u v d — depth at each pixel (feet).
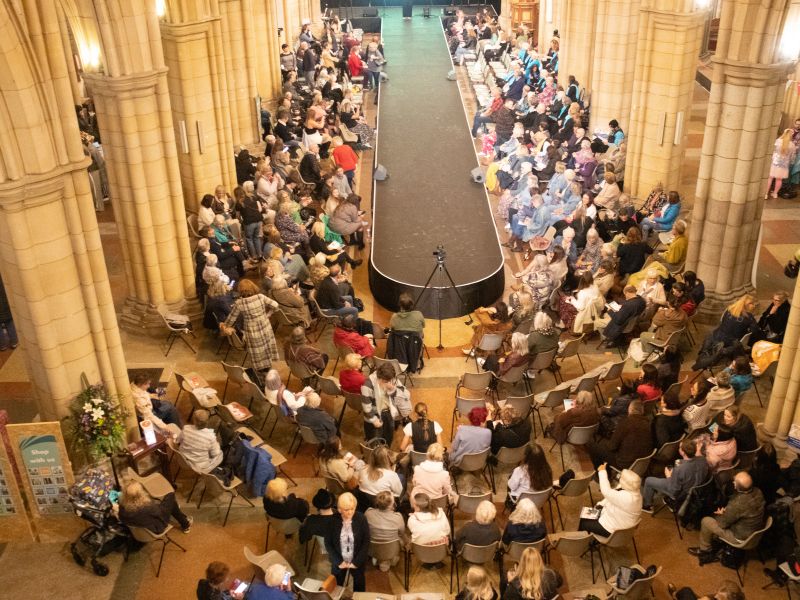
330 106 92.48
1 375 52.80
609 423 44.09
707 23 125.70
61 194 37.58
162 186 53.42
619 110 87.10
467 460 41.19
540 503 38.88
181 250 56.29
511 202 71.92
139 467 43.24
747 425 40.14
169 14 62.80
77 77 94.22
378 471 37.58
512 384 50.67
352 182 80.38
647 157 72.23
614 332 52.31
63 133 36.76
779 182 75.87
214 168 69.26
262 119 88.63
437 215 70.18
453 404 49.11
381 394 43.78
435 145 87.45
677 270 59.52
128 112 50.21
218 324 53.52
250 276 64.08
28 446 37.88
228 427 43.04
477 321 57.67
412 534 36.04
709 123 53.62
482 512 35.17
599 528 37.11
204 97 66.59
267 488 37.22
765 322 50.47
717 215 55.26
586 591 36.63
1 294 54.03
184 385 46.57
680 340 54.75
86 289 39.60
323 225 62.13
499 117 87.66
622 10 82.43
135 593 37.19
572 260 59.47
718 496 39.27
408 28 150.41
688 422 42.91
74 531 40.04
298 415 43.27
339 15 158.40
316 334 56.29
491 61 118.83
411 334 50.52
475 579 30.60
